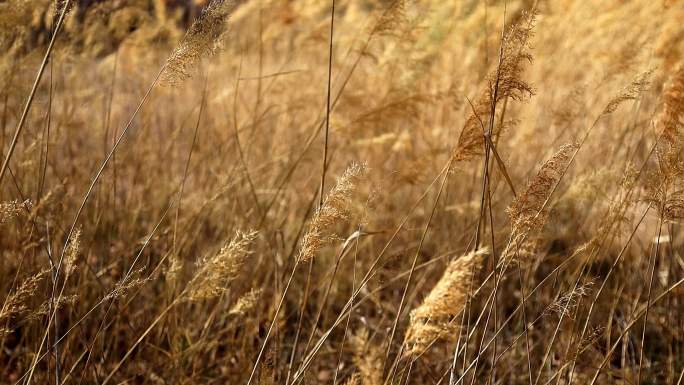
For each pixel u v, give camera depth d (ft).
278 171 13.33
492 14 12.18
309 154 12.60
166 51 13.17
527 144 13.28
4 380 8.68
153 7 12.67
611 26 14.69
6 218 6.09
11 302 6.21
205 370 9.67
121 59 13.89
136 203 12.23
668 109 7.30
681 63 8.12
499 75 6.56
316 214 6.17
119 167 11.69
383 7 9.91
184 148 15.15
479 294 10.03
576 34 15.24
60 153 13.51
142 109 14.10
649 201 7.09
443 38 13.28
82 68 14.17
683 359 9.53
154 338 9.72
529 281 11.17
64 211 10.30
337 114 10.89
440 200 13.10
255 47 15.16
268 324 9.22
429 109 14.37
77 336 9.28
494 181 8.68
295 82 14.73
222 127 14.73
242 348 9.07
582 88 11.36
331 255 12.28
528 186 6.56
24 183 10.83
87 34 12.37
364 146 13.44
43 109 10.54
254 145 13.99
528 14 6.73
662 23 11.02
